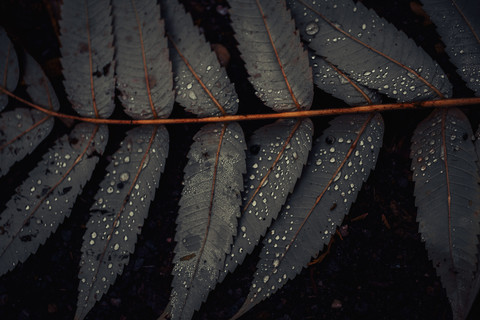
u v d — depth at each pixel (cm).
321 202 32
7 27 37
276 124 32
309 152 32
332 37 32
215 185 32
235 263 32
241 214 32
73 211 36
